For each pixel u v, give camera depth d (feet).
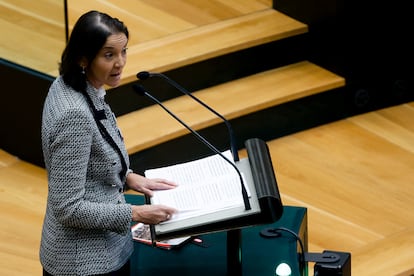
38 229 40.60
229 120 46.98
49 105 26.02
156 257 30.71
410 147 48.67
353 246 40.70
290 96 48.73
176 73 47.70
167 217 26.63
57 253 26.81
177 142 45.34
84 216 25.94
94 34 25.38
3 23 45.03
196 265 30.27
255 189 27.25
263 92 48.85
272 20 52.11
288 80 50.16
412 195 44.55
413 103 52.90
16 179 44.47
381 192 44.73
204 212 26.73
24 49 44.65
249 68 50.52
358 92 51.06
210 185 27.89
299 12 51.78
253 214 26.40
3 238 39.86
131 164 43.78
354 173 46.24
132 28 51.21
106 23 25.61
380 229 42.01
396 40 50.88
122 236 27.66
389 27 50.39
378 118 51.34
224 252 30.94
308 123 50.14
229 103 47.62
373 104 51.83
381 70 51.16
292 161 47.16
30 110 44.91
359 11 49.42
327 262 30.30
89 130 25.71
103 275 26.94
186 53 48.32
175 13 53.21
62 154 25.62
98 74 25.96
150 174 29.09
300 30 51.13
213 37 50.24
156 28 51.29
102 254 26.89
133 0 54.60
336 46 50.21
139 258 30.68
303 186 45.03
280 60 51.52
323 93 50.03
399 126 50.57
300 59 52.13
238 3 54.49
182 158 45.75
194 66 48.32
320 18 50.67
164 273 29.89
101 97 26.61
